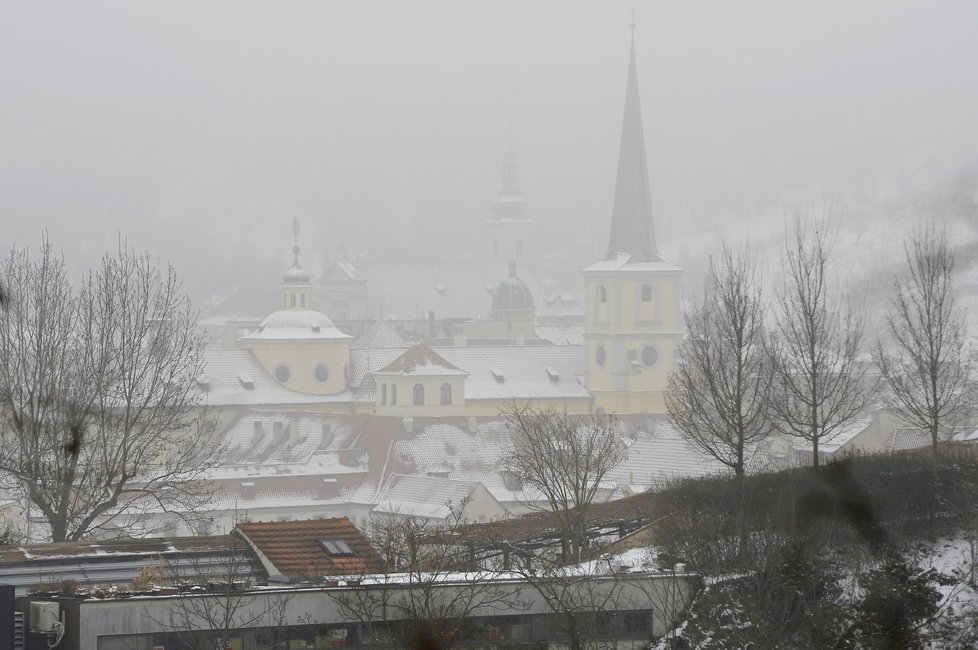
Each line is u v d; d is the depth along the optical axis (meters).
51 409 63.69
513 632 42.81
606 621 43.50
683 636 42.62
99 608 40.19
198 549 49.94
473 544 53.66
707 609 42.91
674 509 51.69
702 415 64.75
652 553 50.47
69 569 47.31
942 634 43.50
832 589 44.31
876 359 86.69
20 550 49.38
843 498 49.00
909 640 43.38
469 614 42.47
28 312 65.19
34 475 62.22
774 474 55.72
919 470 52.19
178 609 40.69
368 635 41.91
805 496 48.97
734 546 45.00
